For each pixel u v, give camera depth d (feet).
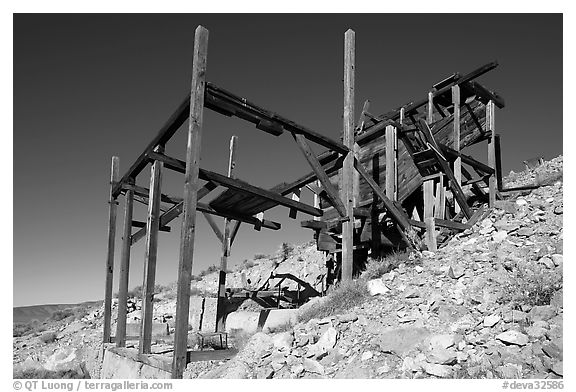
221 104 27.71
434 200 42.14
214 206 40.04
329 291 34.73
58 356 47.06
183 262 24.30
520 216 35.94
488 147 47.73
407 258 34.83
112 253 41.39
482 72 44.78
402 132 42.55
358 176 44.88
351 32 37.50
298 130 31.89
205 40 26.89
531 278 25.35
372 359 22.00
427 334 22.47
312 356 23.63
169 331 50.70
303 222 37.63
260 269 63.87
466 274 28.35
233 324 48.01
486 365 19.15
